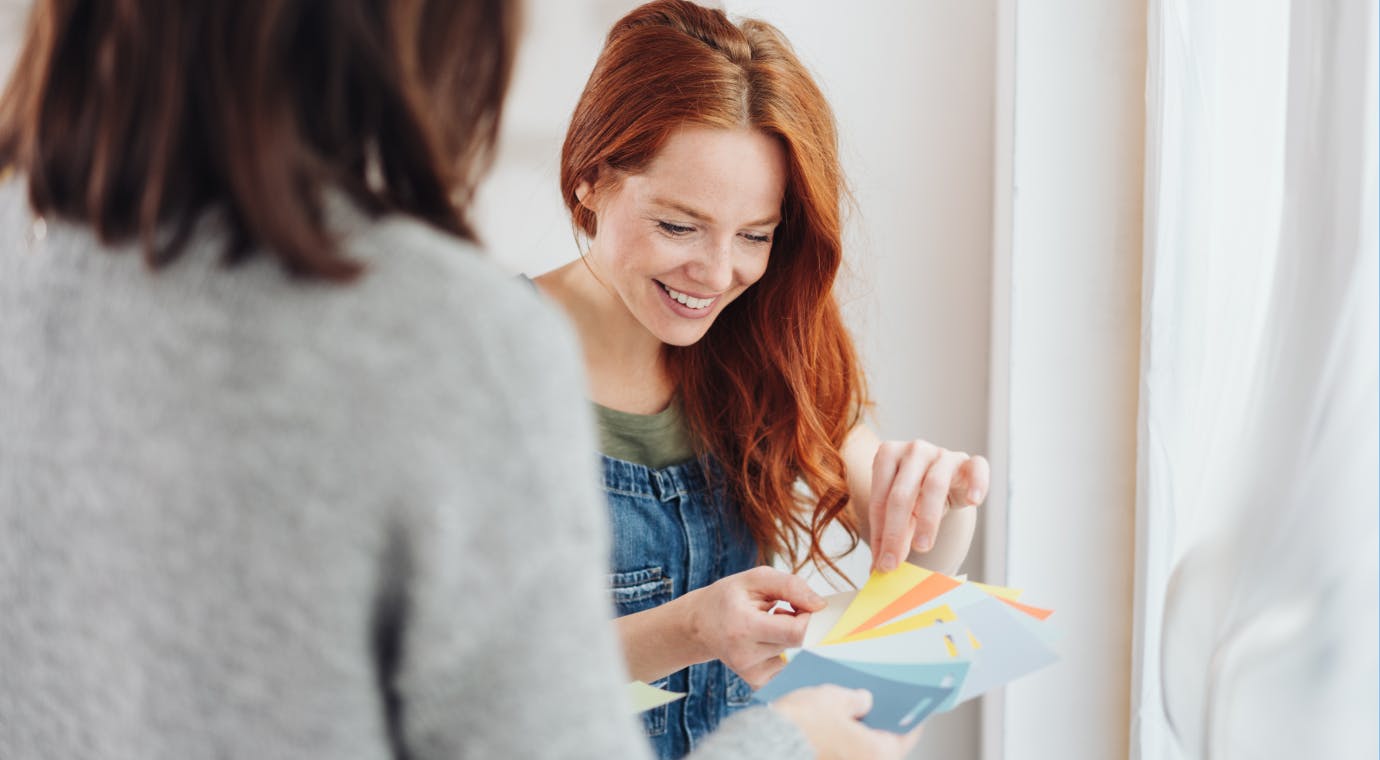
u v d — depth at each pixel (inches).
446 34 22.2
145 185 20.2
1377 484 32.4
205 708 20.6
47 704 22.3
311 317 19.9
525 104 73.0
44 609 21.8
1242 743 34.8
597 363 51.1
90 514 20.9
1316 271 34.3
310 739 20.3
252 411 19.9
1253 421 37.2
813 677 34.3
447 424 19.9
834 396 53.5
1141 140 59.6
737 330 51.1
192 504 20.1
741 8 69.2
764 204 45.3
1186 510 48.2
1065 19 59.4
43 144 20.8
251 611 20.1
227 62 19.4
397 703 21.5
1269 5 41.7
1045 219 60.7
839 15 69.6
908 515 45.8
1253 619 35.0
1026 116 60.2
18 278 22.0
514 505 20.4
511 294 20.9
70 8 20.4
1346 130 33.0
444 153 22.2
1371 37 32.2
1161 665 41.5
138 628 20.7
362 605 20.3
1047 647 35.2
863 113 70.2
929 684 33.4
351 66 20.7
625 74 45.4
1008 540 62.7
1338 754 32.8
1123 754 63.2
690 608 44.1
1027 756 63.7
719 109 43.6
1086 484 62.1
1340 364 33.0
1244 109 44.1
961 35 69.1
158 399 20.2
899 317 71.5
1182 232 49.3
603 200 46.8
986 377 71.2
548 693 20.7
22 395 21.8
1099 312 61.0
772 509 52.4
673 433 51.5
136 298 20.5
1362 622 32.4
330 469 19.8
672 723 52.3
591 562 21.6
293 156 19.9
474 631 20.4
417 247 20.6
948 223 70.6
